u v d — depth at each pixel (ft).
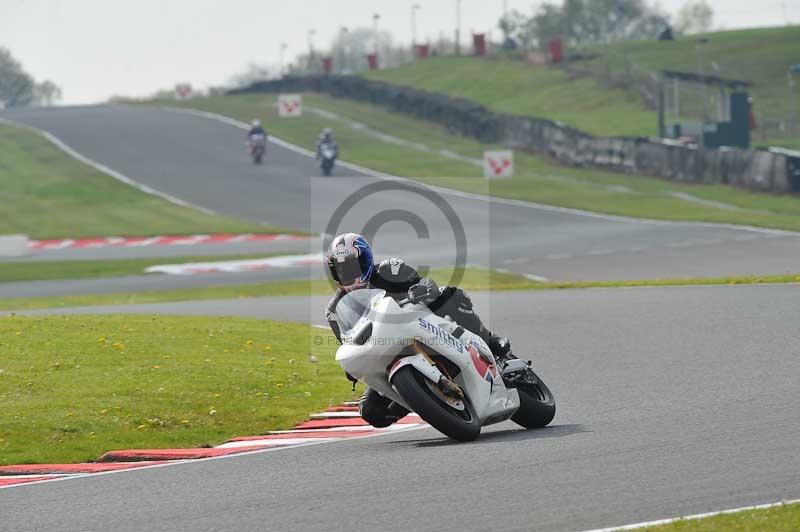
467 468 79.66
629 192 493.36
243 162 627.87
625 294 215.10
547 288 244.63
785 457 77.77
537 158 611.06
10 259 373.61
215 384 126.82
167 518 70.08
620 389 116.37
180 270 337.11
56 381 127.75
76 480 85.71
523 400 99.45
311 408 119.14
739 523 61.52
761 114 647.56
